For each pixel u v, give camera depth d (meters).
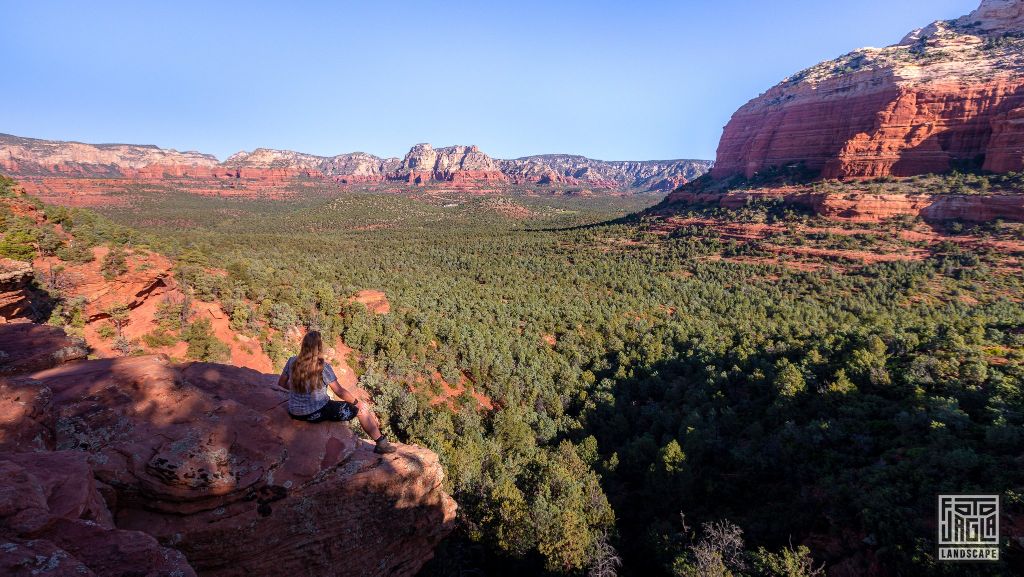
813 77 180.38
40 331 8.97
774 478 32.84
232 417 7.39
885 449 30.02
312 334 7.64
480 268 114.94
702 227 137.25
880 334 48.56
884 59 156.50
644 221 162.38
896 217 108.06
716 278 100.12
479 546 27.94
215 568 6.65
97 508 5.25
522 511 27.03
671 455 33.38
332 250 137.25
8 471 4.70
